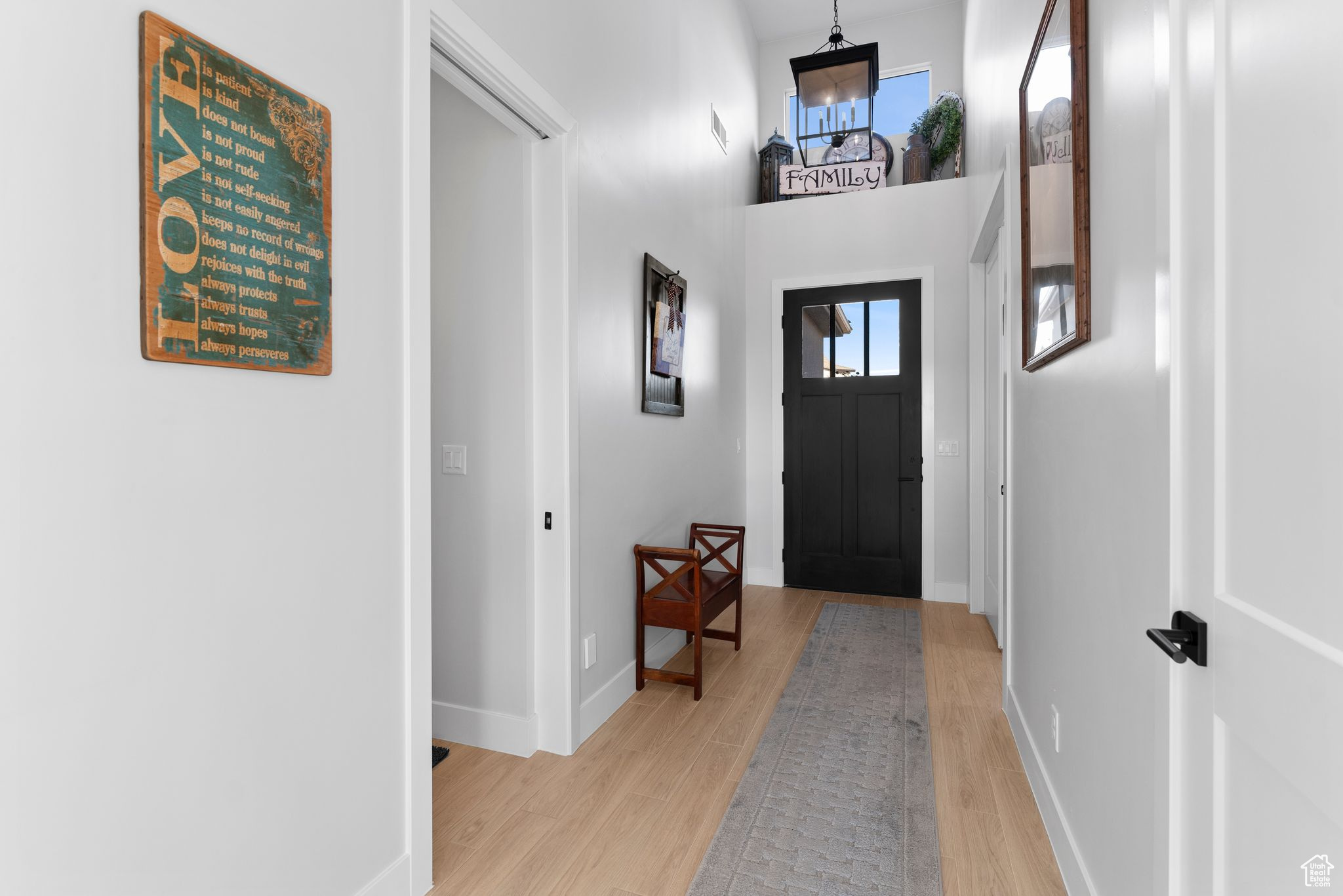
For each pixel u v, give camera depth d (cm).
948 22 497
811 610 408
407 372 150
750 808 194
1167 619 99
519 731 225
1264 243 71
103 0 92
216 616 109
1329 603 60
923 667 310
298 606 124
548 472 224
